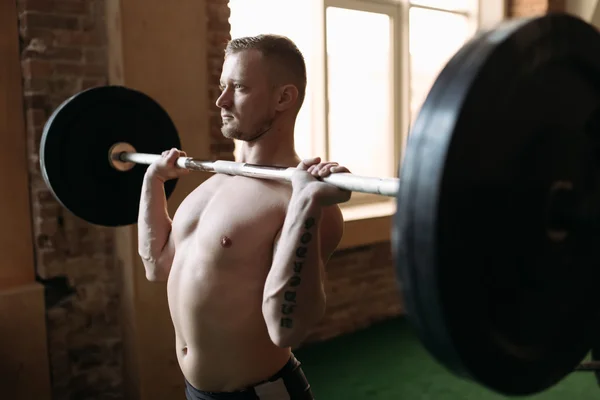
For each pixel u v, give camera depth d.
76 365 2.62
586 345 1.01
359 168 4.17
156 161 1.61
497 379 0.86
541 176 0.86
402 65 4.28
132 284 2.50
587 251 0.97
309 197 1.15
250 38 1.41
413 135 0.78
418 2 4.30
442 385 2.90
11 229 2.43
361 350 3.42
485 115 0.75
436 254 0.75
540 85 0.82
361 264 3.82
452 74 0.77
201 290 1.33
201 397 1.42
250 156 1.46
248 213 1.32
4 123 2.37
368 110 4.16
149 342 2.55
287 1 3.58
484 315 0.83
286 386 1.40
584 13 4.38
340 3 3.81
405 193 0.78
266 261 1.31
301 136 3.83
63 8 2.45
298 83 1.43
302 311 1.20
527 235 0.87
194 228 1.43
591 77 0.90
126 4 2.36
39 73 2.40
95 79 2.55
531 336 0.91
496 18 4.50
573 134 0.90
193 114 2.59
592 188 0.95
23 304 2.40
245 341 1.33
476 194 0.78
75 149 1.92
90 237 2.61
